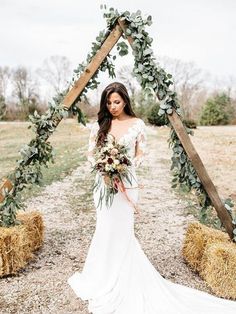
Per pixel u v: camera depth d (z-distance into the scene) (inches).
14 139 1143.0
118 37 195.0
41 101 2428.6
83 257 229.6
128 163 173.6
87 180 490.3
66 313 167.5
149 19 189.5
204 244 204.4
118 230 178.5
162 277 190.4
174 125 195.9
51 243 252.4
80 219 313.3
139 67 190.4
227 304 173.8
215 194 200.2
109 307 168.4
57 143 1049.5
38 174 217.9
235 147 861.8
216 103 1854.1
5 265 196.1
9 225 216.1
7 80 2410.2
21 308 171.0
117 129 179.3
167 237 269.0
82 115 213.9
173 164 204.1
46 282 194.5
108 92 175.6
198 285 195.5
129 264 178.2
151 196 401.7
